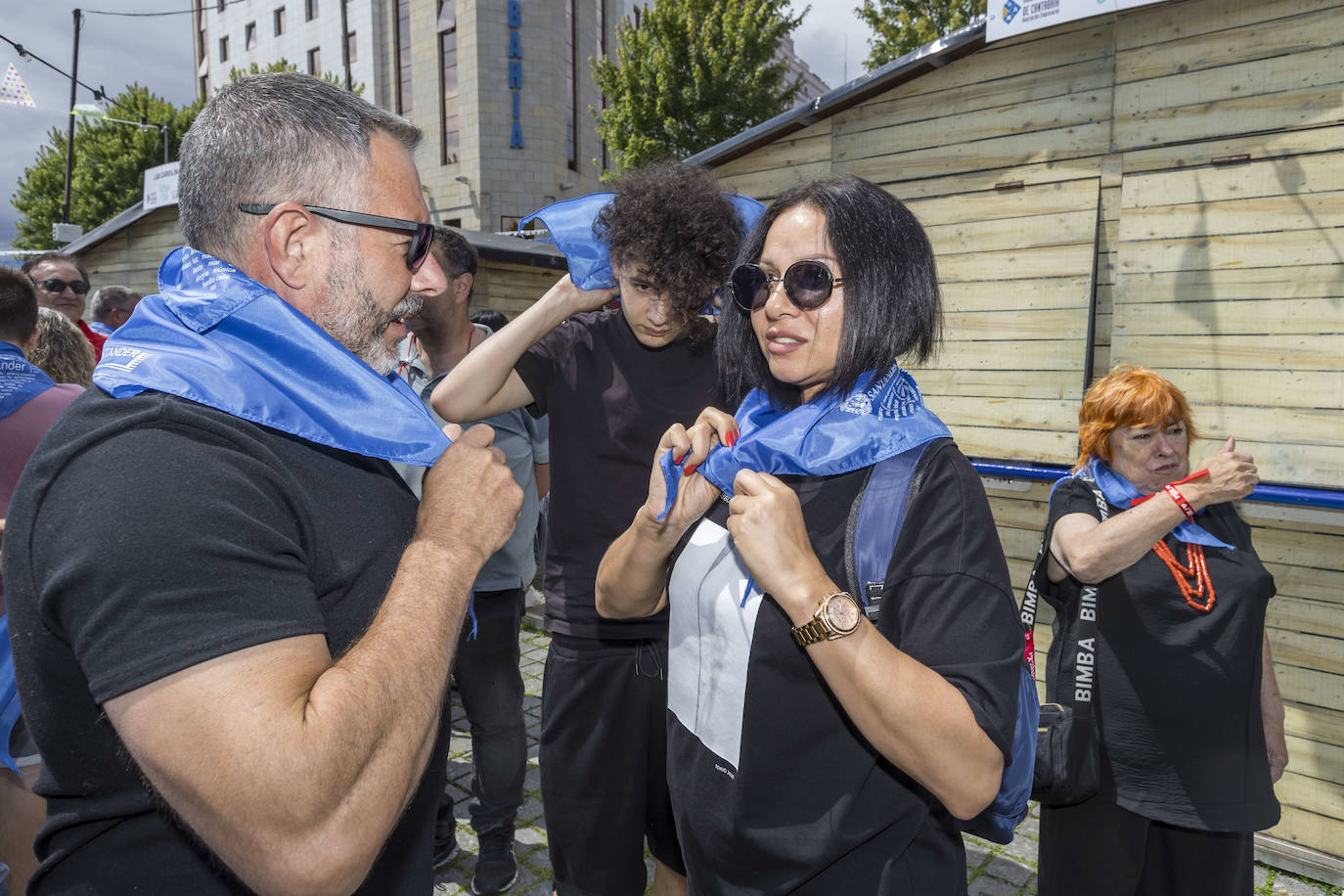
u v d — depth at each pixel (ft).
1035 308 11.34
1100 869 6.46
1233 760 6.14
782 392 4.74
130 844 2.96
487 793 8.95
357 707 2.65
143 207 30.86
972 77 11.68
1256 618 6.30
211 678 2.45
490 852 8.99
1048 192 11.18
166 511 2.54
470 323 10.50
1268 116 9.52
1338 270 9.12
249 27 95.14
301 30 87.86
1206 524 6.61
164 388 2.84
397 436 3.31
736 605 4.14
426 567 3.18
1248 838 6.46
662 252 6.25
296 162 3.22
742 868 4.11
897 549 3.74
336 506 3.21
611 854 6.93
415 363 9.80
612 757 6.81
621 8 82.58
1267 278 9.59
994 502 11.72
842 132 12.86
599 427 6.82
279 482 2.95
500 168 71.51
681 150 56.80
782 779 3.96
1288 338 9.46
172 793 2.48
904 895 3.85
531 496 9.29
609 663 6.75
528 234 7.22
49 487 2.68
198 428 2.82
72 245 33.12
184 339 3.08
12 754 6.54
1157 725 6.19
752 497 3.63
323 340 3.26
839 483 3.96
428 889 3.78
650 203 6.35
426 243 3.55
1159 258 10.33
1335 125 9.11
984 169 11.66
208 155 3.24
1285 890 9.05
